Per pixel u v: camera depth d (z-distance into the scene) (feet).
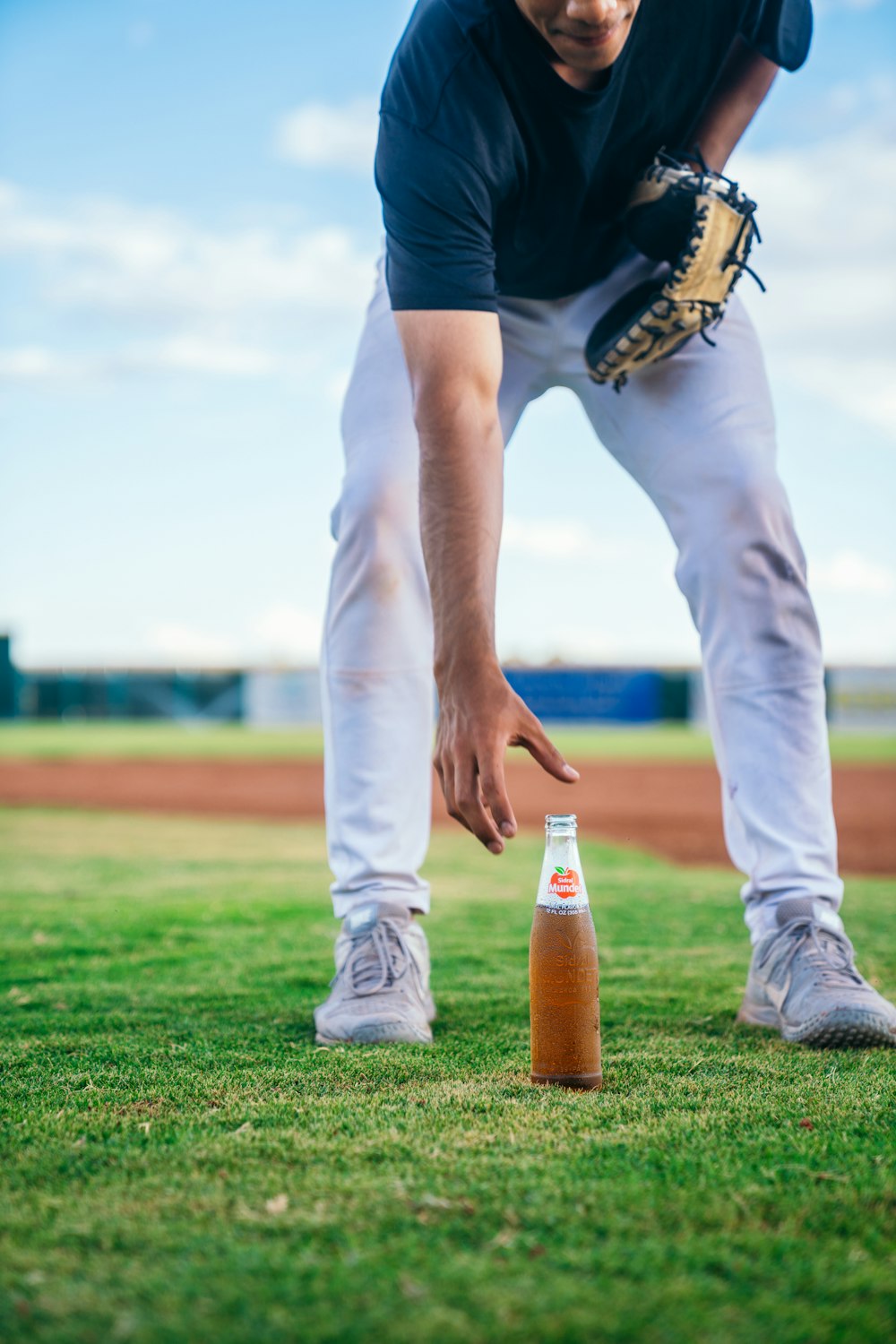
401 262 6.45
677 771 52.85
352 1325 3.41
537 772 52.13
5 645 108.78
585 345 8.35
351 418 8.32
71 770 54.80
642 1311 3.51
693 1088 6.08
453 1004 8.82
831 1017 7.18
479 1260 3.84
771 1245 3.98
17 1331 3.40
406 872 8.09
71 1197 4.43
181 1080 6.35
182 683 106.73
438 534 5.96
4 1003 8.99
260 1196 4.42
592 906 15.37
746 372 8.25
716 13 7.16
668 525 8.45
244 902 15.55
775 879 7.95
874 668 86.94
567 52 6.23
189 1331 3.38
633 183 7.65
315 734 90.94
